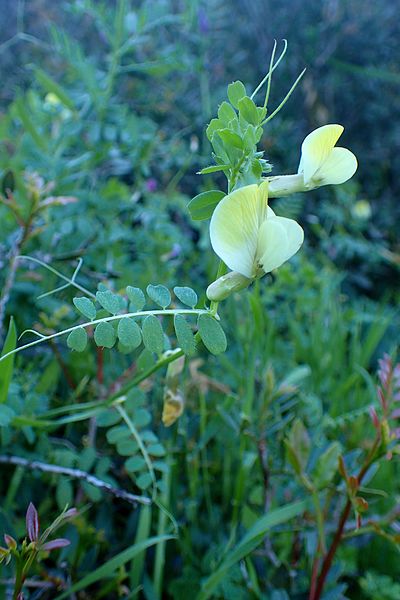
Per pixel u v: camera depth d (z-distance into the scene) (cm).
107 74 36
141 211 33
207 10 48
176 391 21
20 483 24
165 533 23
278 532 25
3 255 26
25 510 23
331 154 16
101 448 26
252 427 24
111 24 36
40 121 35
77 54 33
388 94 77
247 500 26
